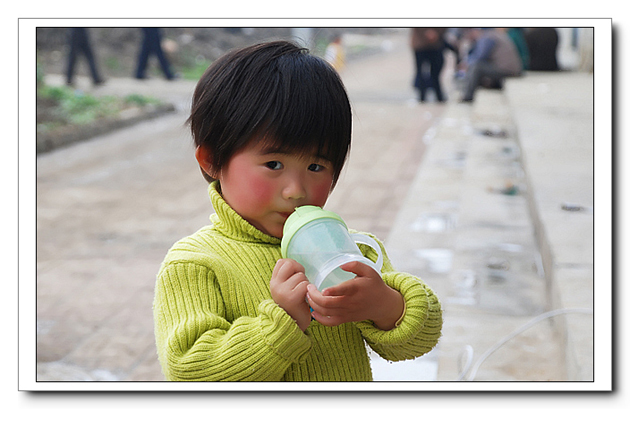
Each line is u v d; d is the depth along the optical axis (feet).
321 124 3.86
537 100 26.78
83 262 15.10
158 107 34.88
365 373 4.35
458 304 11.10
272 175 3.90
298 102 3.82
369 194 20.16
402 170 23.09
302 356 3.81
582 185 14.88
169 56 49.93
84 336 11.58
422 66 37.14
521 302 11.18
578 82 32.48
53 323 12.05
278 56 3.98
